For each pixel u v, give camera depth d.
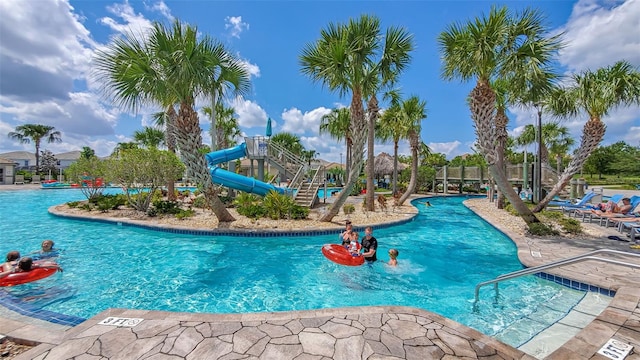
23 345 3.12
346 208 13.59
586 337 3.29
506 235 9.68
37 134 47.41
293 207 11.89
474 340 3.16
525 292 5.44
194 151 10.23
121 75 9.04
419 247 8.95
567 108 11.41
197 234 9.92
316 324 3.43
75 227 11.20
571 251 7.23
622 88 10.13
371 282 6.17
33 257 7.15
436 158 43.78
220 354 2.83
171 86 9.35
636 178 40.69
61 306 4.86
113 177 12.52
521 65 9.19
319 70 10.90
